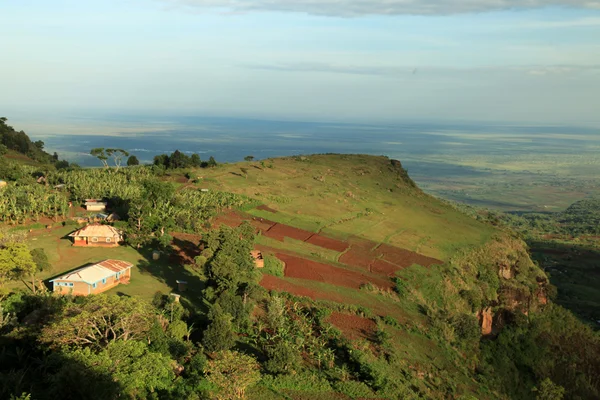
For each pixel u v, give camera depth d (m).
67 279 57.06
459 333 71.56
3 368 38.47
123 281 63.19
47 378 36.06
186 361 45.22
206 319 53.44
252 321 56.84
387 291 76.69
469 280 95.50
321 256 88.88
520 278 108.38
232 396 40.59
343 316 64.62
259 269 74.19
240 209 109.56
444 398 53.22
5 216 84.94
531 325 89.69
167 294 60.00
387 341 59.28
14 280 58.72
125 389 35.44
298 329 56.66
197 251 78.44
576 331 94.12
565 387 74.31
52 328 40.41
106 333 42.53
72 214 94.50
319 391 45.97
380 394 47.66
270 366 46.72
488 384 62.41
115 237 78.19
